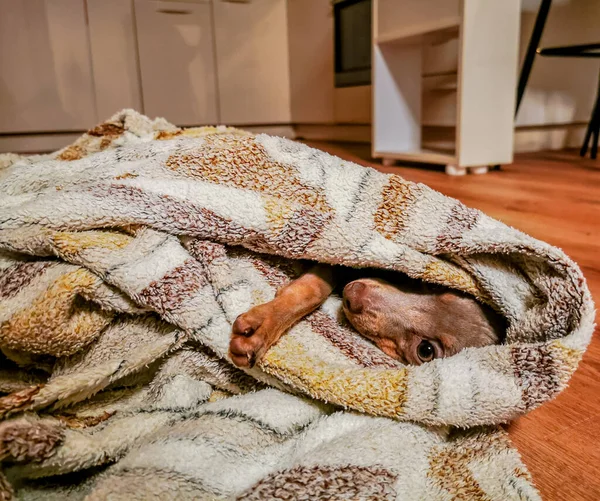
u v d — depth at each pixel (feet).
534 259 2.56
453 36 9.12
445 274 2.82
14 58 10.99
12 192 3.29
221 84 13.67
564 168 9.30
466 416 2.21
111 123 4.92
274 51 14.34
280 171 3.24
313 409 2.38
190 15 12.75
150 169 3.17
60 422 2.09
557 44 11.15
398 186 3.10
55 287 2.38
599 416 2.65
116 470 1.95
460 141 8.50
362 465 2.03
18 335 2.30
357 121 12.60
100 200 2.67
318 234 2.80
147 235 2.66
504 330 2.83
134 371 2.43
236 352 2.31
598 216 5.95
